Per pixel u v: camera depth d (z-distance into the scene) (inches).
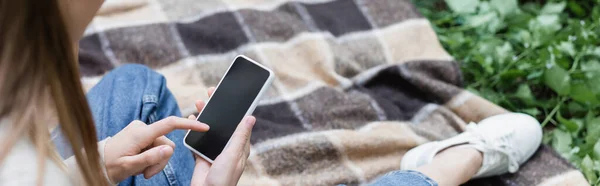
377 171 46.7
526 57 56.4
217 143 33.2
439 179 42.8
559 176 46.8
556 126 52.7
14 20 20.6
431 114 51.6
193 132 33.6
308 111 49.9
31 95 21.3
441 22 60.4
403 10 58.6
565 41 56.6
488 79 55.2
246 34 55.1
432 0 64.1
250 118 31.1
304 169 46.0
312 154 46.3
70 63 22.2
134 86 40.6
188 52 53.9
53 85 21.7
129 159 30.6
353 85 52.8
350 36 56.4
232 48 54.4
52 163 22.5
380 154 48.2
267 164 45.5
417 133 50.0
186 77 52.3
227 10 57.2
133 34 54.8
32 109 21.4
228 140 33.2
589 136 48.9
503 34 60.2
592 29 57.7
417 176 38.6
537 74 53.7
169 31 55.4
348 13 58.4
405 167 46.3
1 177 21.3
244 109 33.7
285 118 49.6
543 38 56.5
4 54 20.8
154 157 30.5
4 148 21.1
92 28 55.1
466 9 59.9
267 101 50.6
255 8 57.7
